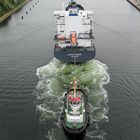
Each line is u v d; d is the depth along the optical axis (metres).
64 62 64.31
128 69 64.50
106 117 47.00
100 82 57.78
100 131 43.81
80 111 44.25
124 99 52.06
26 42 83.88
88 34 65.38
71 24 64.81
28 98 52.91
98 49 77.00
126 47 78.88
